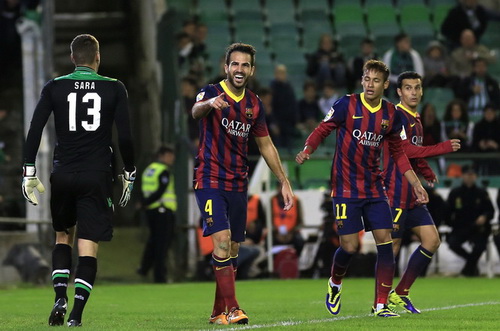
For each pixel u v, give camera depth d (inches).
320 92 2883.9
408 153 1109.7
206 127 948.0
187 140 2251.5
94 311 1224.8
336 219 1046.4
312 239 2230.6
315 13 3356.3
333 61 2898.6
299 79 3093.0
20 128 2329.0
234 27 3235.7
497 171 2298.2
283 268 2155.5
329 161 2443.4
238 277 2144.4
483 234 2223.2
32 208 2110.0
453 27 3134.8
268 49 3198.8
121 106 893.2
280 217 2185.0
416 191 1056.8
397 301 1131.9
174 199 2119.8
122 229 2500.0
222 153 944.3
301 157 1047.6
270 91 2514.8
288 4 3376.0
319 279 2134.6
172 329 876.0
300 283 1978.3
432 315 1080.2
